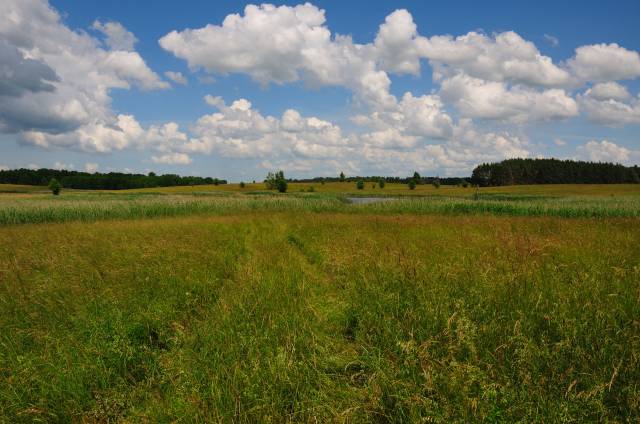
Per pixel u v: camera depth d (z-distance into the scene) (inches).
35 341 182.9
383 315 193.9
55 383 146.1
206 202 1382.9
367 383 140.5
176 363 157.8
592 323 161.2
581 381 126.1
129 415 132.3
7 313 217.0
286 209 1280.8
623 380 125.5
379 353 153.2
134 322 202.5
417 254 324.8
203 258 352.8
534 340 154.9
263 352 163.6
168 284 268.1
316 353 168.4
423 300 200.2
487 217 876.0
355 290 238.1
